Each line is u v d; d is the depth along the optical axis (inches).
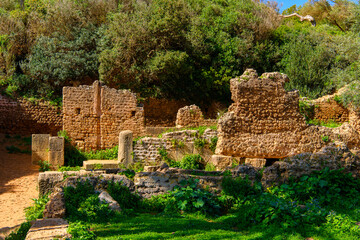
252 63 1112.8
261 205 305.6
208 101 1073.5
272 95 636.7
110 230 274.7
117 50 983.0
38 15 1163.9
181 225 287.4
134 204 352.8
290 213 283.3
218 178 372.2
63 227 272.1
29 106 959.6
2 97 941.8
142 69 979.3
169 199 353.1
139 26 987.3
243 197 354.3
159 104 1010.1
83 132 764.0
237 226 294.7
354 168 381.7
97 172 396.8
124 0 1203.2
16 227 333.1
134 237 252.7
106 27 1109.7
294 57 1105.4
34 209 402.9
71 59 1025.5
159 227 281.7
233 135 614.5
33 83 1031.6
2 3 1294.3
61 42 1071.0
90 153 750.5
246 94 624.4
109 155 742.5
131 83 994.7
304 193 343.6
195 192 343.6
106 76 981.8
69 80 1049.5
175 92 1027.3
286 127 637.9
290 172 373.1
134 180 375.9
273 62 1168.8
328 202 331.0
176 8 1039.0
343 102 851.4
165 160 658.8
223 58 1077.8
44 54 1058.1
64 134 744.3
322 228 263.4
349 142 655.8
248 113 624.1
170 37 1001.5
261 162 612.1
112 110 777.6
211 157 645.3
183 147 671.8
